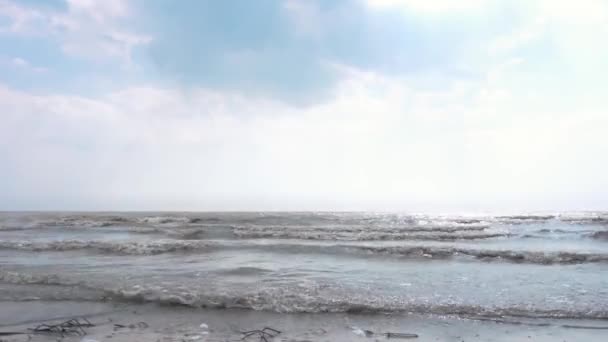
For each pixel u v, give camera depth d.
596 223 33.44
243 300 7.55
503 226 29.20
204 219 34.94
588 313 6.79
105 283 9.06
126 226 27.92
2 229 26.12
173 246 15.43
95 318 6.60
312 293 8.20
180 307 7.27
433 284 9.25
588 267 11.95
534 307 7.14
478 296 8.02
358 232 22.23
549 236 21.45
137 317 6.66
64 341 5.41
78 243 16.09
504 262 12.84
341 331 5.89
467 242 18.95
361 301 7.47
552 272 11.02
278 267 11.60
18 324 6.28
